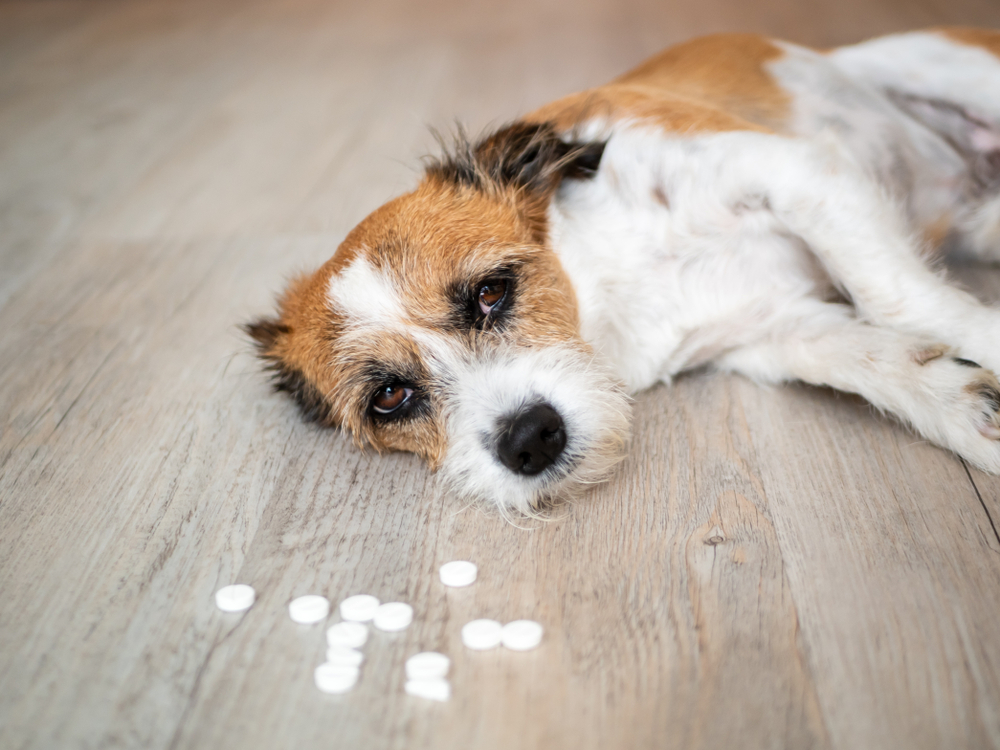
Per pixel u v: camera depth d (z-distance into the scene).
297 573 0.33
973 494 0.32
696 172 0.38
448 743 0.26
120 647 0.30
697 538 0.32
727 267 0.39
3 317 0.52
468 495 0.35
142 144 0.78
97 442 0.41
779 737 0.25
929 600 0.28
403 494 0.36
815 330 0.38
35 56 1.16
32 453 0.40
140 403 0.43
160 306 0.51
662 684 0.27
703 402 0.39
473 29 1.11
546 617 0.30
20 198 0.69
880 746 0.25
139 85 0.98
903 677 0.26
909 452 0.34
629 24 1.03
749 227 0.39
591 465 0.34
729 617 0.29
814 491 0.33
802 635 0.28
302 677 0.29
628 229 0.39
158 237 0.59
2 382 0.46
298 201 0.62
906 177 0.45
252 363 0.45
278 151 0.73
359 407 0.37
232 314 0.49
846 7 0.96
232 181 0.67
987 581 0.29
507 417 0.34
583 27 1.04
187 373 0.45
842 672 0.27
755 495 0.33
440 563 0.32
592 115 0.41
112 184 0.70
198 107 0.88
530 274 0.36
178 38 1.21
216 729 0.27
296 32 1.19
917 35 0.49
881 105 0.47
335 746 0.27
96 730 0.28
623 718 0.26
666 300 0.39
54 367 0.47
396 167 0.66
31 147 0.80
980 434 0.33
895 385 0.35
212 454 0.39
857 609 0.28
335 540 0.34
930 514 0.31
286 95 0.89
